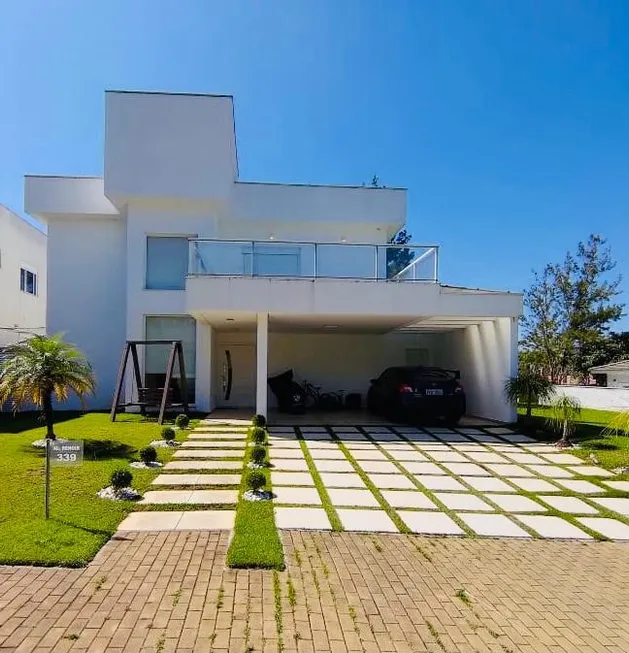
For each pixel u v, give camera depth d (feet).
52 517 15.57
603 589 12.32
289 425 39.29
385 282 37.04
